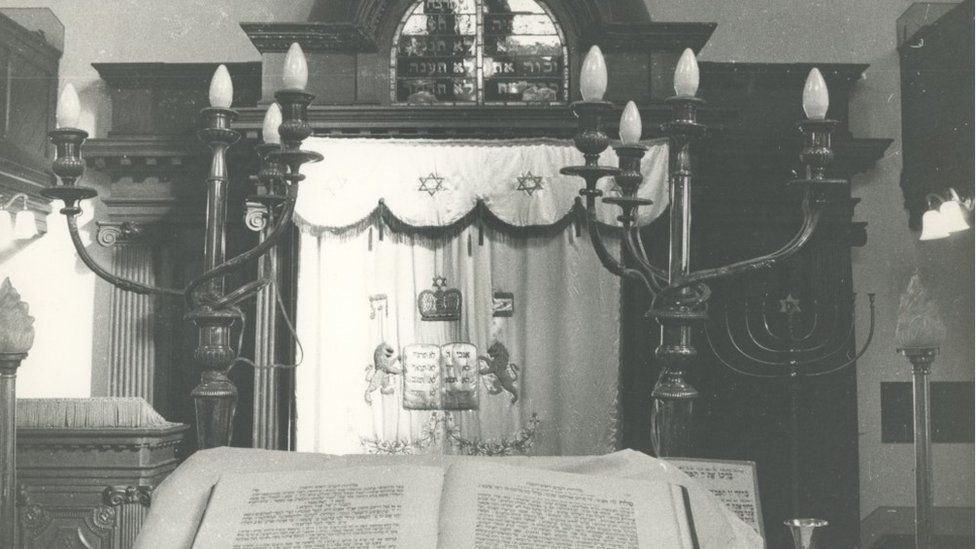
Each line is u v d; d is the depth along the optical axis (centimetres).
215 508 188
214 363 318
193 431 762
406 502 187
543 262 696
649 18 737
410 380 687
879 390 753
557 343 691
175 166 776
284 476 195
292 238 707
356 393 682
